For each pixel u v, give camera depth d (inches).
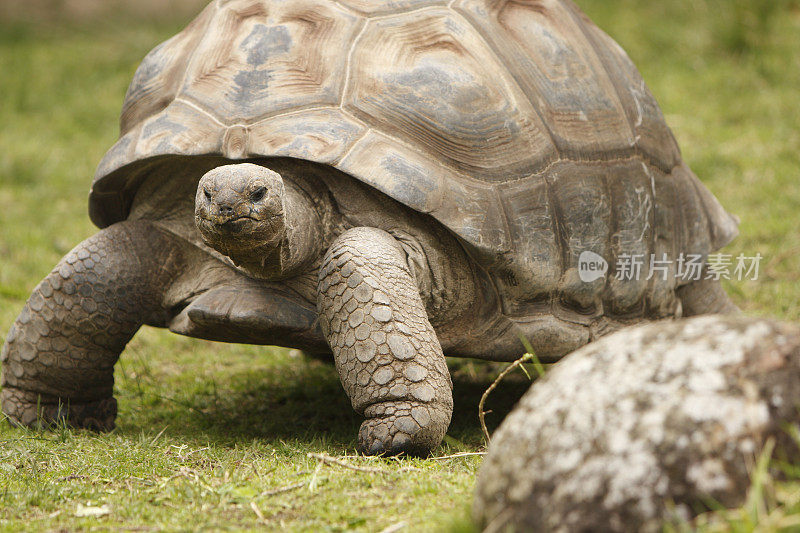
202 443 377.4
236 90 387.5
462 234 363.3
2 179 920.9
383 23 407.2
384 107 378.6
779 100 951.6
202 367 553.6
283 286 375.6
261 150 363.6
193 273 401.1
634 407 205.8
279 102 379.9
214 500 283.0
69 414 420.5
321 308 349.7
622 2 1231.5
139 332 621.3
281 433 406.6
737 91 995.9
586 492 199.9
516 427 222.2
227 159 377.4
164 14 1489.9
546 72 431.8
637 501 195.8
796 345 205.8
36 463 333.1
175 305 403.2
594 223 418.3
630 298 441.1
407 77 387.5
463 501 264.1
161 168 402.3
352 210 374.6
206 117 383.6
